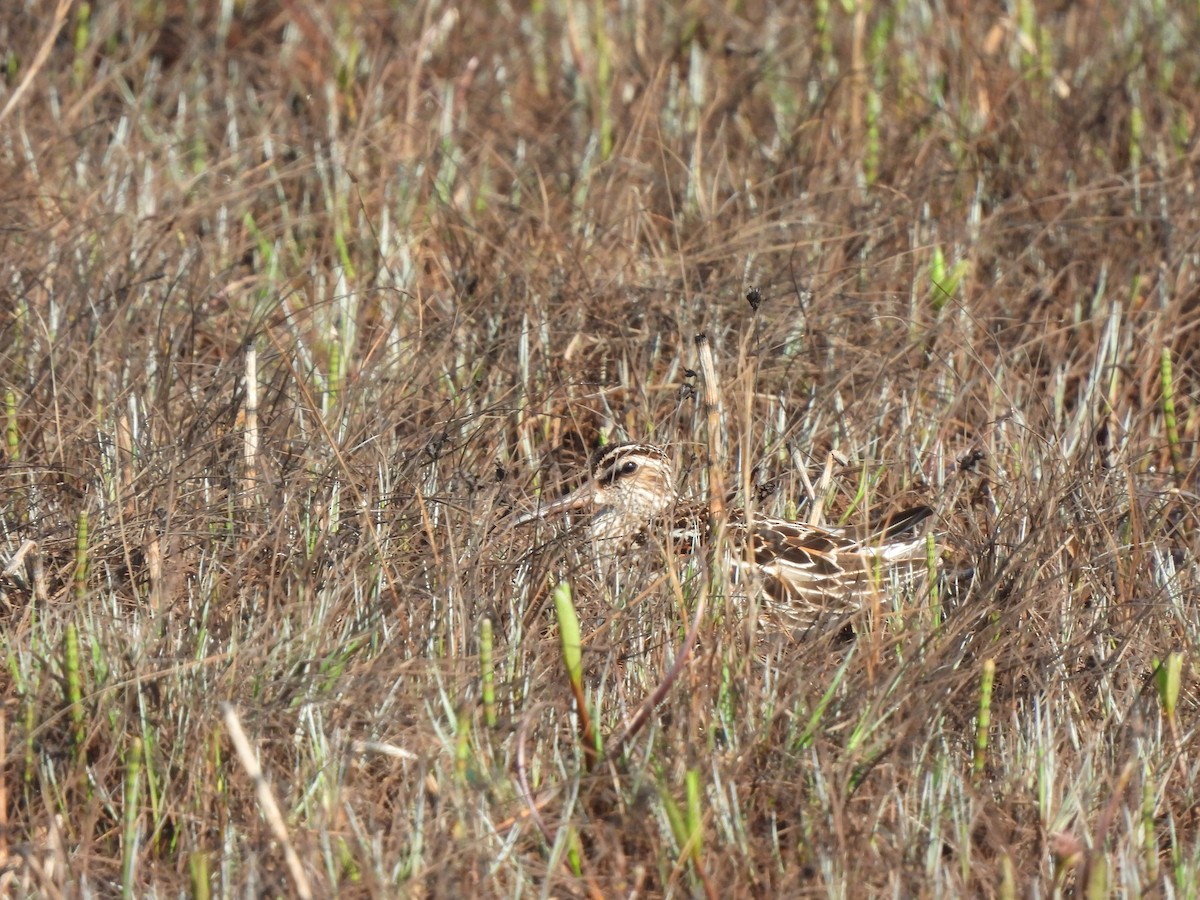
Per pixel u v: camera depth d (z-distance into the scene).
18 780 8.90
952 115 15.83
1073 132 15.85
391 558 10.34
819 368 12.98
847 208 14.58
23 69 16.02
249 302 13.97
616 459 11.73
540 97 17.33
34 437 11.62
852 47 16.77
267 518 10.44
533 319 13.20
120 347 12.36
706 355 10.30
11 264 13.21
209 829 8.66
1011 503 11.19
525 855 8.34
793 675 9.35
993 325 13.67
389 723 9.05
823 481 11.82
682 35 17.69
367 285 13.82
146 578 10.35
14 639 9.53
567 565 10.59
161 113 16.48
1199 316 13.82
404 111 16.34
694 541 10.79
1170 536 11.52
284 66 17.30
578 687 8.66
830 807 8.55
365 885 8.02
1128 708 9.55
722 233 13.86
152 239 13.88
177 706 9.11
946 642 9.57
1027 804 8.81
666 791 8.17
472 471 11.47
